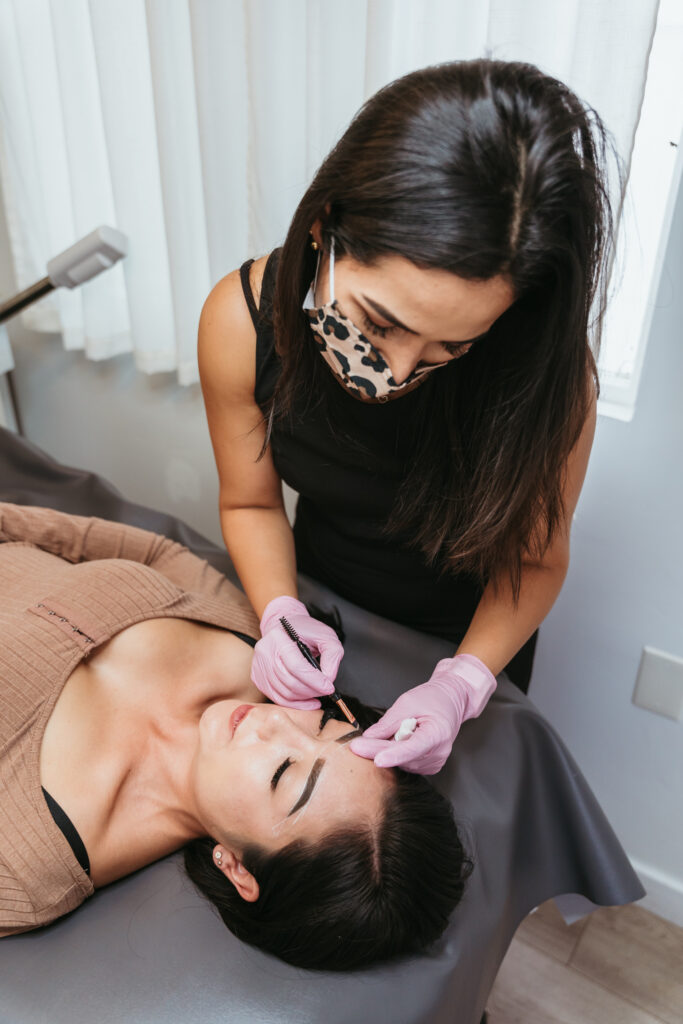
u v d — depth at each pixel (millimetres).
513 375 742
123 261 1587
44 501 1521
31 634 1020
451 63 629
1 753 915
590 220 612
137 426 1954
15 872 857
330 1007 809
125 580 1125
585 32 967
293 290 712
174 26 1322
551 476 795
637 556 1281
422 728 887
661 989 1413
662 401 1147
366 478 1004
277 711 958
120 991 815
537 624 1025
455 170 562
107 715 1025
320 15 1146
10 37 1562
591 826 1095
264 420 973
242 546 1096
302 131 1312
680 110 1086
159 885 947
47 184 1670
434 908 860
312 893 839
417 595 1169
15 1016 792
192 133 1418
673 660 1325
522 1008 1369
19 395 2131
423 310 616
